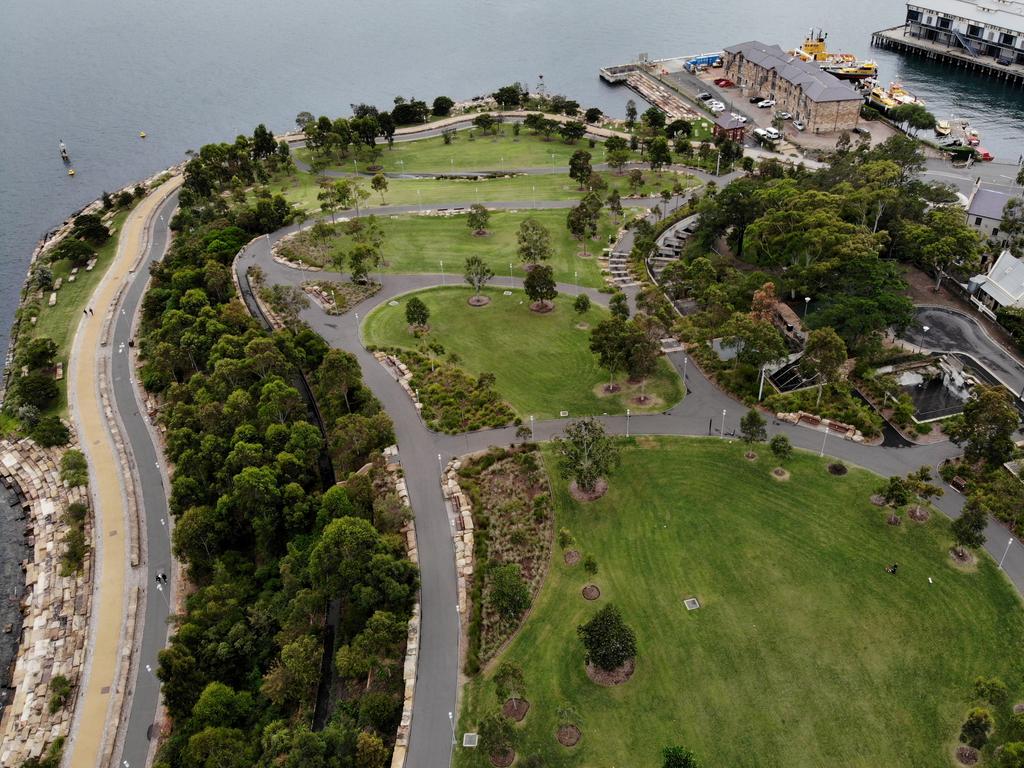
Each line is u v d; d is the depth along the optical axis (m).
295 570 112.00
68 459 146.25
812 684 89.00
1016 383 134.50
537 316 165.62
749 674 90.62
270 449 127.81
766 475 118.56
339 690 99.31
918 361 141.75
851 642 93.19
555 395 140.88
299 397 136.75
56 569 128.62
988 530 106.00
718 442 126.00
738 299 155.50
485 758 84.69
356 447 127.12
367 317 168.88
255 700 100.50
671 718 86.75
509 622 99.06
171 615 114.62
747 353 130.00
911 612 96.00
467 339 158.75
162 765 90.88
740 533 109.12
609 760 83.38
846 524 108.94
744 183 188.88
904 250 168.88
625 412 135.00
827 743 83.12
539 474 122.12
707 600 100.00
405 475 124.31
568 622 98.75
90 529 133.38
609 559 107.06
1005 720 83.44
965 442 121.00
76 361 178.12
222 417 135.50
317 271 189.88
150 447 150.88
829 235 147.12
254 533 126.25
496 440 130.38
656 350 133.75
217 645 103.81
